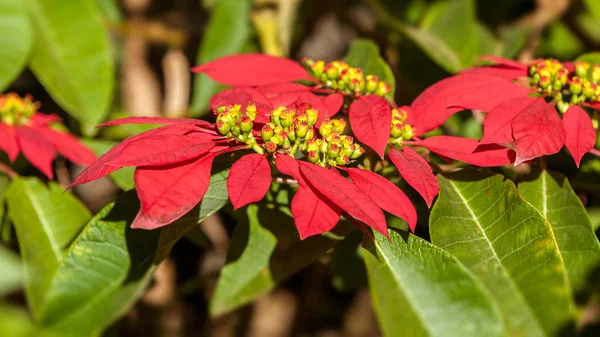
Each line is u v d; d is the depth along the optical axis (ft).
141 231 2.67
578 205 2.70
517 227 2.59
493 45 4.06
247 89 2.75
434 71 3.88
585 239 2.64
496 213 2.65
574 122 2.67
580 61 3.05
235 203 2.37
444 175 2.78
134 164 2.39
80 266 2.61
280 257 2.75
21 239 2.98
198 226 3.30
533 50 4.09
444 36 3.86
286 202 2.80
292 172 2.49
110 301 2.58
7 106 3.27
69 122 3.99
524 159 2.56
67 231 3.10
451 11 3.88
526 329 2.44
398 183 3.22
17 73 3.64
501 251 2.59
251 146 2.57
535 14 4.17
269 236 2.77
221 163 2.69
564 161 3.12
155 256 2.61
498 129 2.64
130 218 2.67
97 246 2.64
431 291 2.45
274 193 2.81
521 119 2.63
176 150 2.45
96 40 3.79
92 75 3.78
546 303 2.45
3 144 3.18
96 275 2.61
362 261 3.50
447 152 2.69
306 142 2.58
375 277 2.46
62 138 3.31
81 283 2.59
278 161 2.51
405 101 4.00
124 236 2.66
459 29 3.84
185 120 2.58
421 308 2.43
